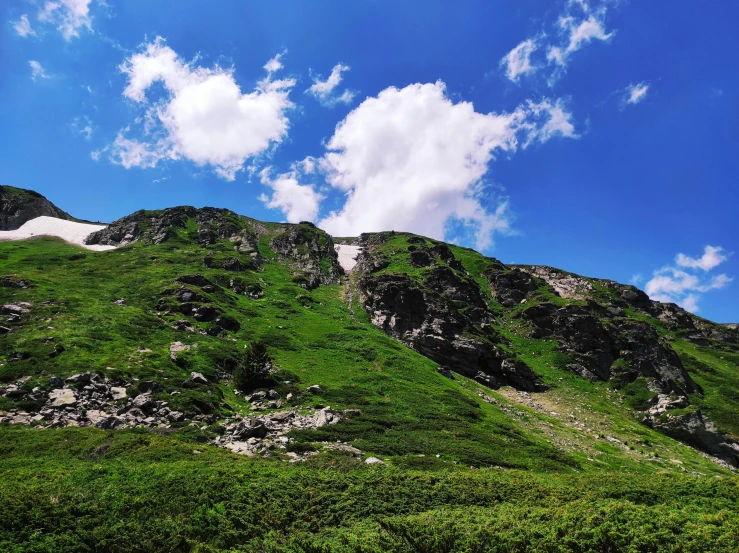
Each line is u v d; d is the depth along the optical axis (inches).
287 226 6855.3
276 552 676.1
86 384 1776.6
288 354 2674.7
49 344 2079.2
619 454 2187.5
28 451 1213.7
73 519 746.8
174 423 1635.1
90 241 5413.4
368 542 663.8
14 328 2250.2
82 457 1172.5
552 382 3506.4
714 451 2869.1
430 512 792.3
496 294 5290.4
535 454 1796.3
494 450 1759.4
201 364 2231.8
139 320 2630.4
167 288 3250.5
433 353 3297.2
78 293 2982.3
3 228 5974.4
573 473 1648.6
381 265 5187.0
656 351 3966.5
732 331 6210.6
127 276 3602.4
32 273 3501.5
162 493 855.7
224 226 5487.2
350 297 4498.0
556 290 6067.9
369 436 1680.6
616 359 3887.8
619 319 4414.4
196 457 1178.0
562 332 4192.9
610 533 621.3
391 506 851.4
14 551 647.8
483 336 3826.3
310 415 1872.5
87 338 2226.9
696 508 819.4
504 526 692.1
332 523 797.2
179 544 704.4
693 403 3693.4
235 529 757.3
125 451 1198.3
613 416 3016.7
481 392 2773.1
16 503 752.3
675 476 1118.4
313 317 3499.0
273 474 979.3
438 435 1788.9
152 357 2169.0
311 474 991.0
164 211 5821.9
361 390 2260.1
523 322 4498.0
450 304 3971.5
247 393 2114.9
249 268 4458.7
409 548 655.8
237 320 3038.9
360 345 2957.7
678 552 583.8
